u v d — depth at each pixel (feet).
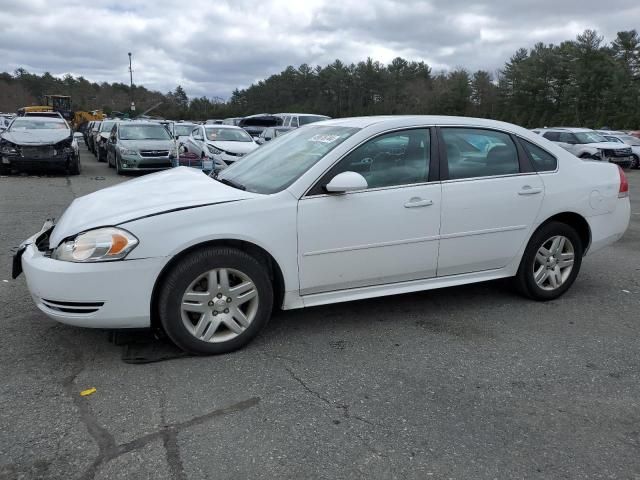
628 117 189.88
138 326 11.60
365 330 13.84
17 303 15.19
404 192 13.43
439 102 256.73
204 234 11.53
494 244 14.82
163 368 11.53
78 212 12.52
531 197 15.10
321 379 11.27
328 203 12.64
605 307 15.88
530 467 8.63
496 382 11.31
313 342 13.06
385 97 288.10
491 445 9.17
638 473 8.54
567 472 8.53
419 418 9.93
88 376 11.14
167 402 10.23
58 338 12.88
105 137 66.44
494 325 14.34
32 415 9.71
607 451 9.08
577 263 16.38
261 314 12.43
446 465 8.63
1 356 11.94
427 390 10.92
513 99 242.58
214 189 13.07
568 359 12.43
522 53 255.29
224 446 8.96
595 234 16.49
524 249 15.44
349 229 12.89
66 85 344.69
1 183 43.16
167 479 8.14
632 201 40.40
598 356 12.62
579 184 15.93
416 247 13.75
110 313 11.19
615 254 22.40
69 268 10.93
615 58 210.38
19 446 8.84
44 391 10.53
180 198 12.39
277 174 13.46
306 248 12.59
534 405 10.46
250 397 10.48
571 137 72.69
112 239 11.03
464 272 14.80
